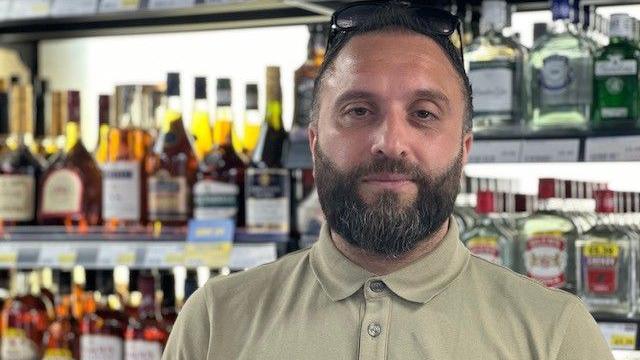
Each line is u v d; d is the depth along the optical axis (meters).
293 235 2.57
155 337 2.48
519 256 2.32
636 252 2.21
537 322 1.28
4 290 2.87
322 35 2.55
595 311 2.20
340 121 1.27
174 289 2.52
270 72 2.60
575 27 2.29
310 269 1.36
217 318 1.36
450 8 2.47
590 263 2.21
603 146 2.13
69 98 2.78
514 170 2.74
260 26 2.93
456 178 1.29
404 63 1.26
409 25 1.29
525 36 2.70
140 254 2.52
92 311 2.68
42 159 2.93
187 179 2.62
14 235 2.72
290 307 1.33
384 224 1.24
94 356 2.58
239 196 2.56
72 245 2.62
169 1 2.53
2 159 2.80
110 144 2.72
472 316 1.28
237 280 1.39
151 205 2.60
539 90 2.26
